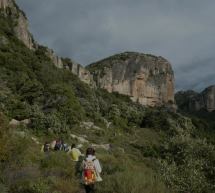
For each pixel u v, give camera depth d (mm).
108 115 75812
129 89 162000
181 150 16516
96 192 11648
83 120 56906
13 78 54062
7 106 41156
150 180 11938
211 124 140250
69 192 12469
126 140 56344
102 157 20062
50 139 37562
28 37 96500
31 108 42344
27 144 16406
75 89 81250
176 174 14570
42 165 15961
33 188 12039
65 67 115438
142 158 35344
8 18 90625
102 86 154625
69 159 17406
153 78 170125
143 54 175500
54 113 47156
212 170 15391
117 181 11859
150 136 71625
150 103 166250
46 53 102500
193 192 14109
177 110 170000
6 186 12406
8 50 69812
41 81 67688
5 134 14742
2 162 14383
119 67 163875
